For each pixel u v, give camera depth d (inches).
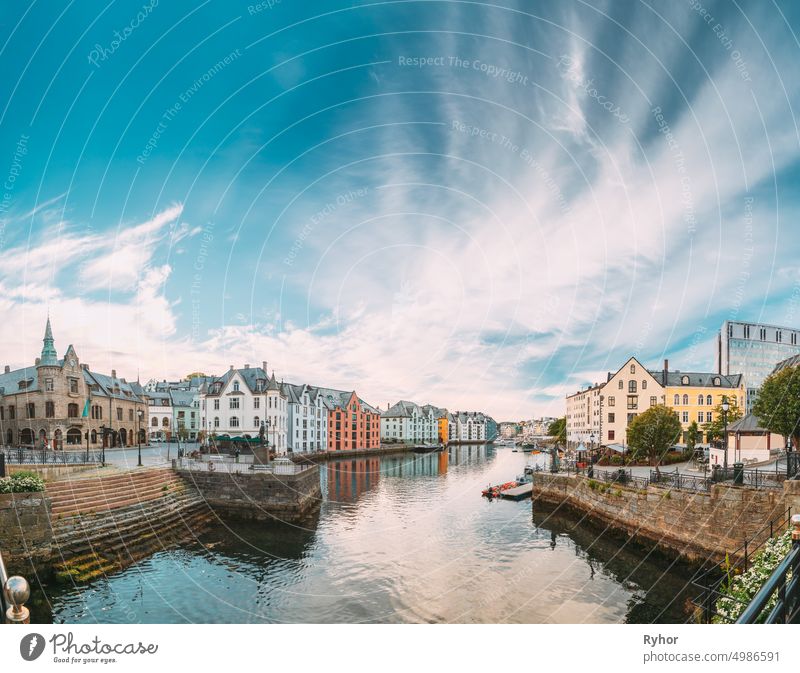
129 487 1132.5
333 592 767.1
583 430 3021.7
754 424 1480.1
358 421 4217.5
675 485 992.2
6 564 738.8
